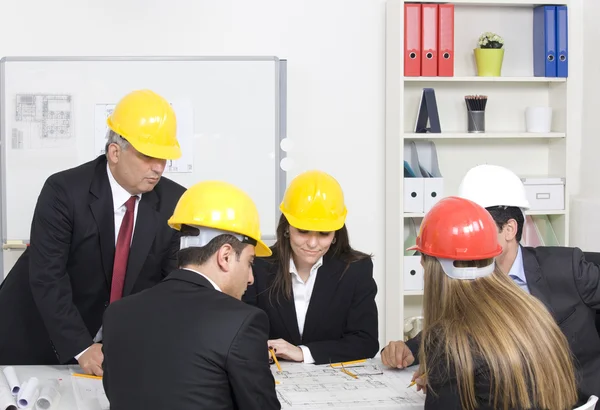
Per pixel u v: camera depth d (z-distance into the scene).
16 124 3.70
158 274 2.67
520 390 1.62
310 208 2.46
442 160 4.19
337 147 4.07
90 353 2.37
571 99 4.21
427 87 4.13
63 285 2.51
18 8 3.81
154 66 3.75
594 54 4.05
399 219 3.88
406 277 3.90
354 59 4.04
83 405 2.03
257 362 1.61
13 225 3.72
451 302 1.74
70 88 3.71
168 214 2.64
